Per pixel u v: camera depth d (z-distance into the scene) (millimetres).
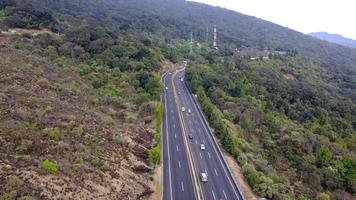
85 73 92312
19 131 42219
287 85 135000
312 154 81500
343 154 85250
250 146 73312
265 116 97438
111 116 65812
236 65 154750
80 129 48969
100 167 43219
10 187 32250
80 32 120938
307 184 67750
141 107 76688
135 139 57250
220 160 60656
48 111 52375
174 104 93812
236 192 50031
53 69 82875
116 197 39688
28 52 91312
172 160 59062
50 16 133500
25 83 63375
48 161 37875
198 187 50375
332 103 126812
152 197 45844
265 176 55594
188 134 72125
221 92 104938
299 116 111500
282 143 83250
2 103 49281
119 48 114375
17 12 125688
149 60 119875
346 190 70750
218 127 72000
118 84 90438
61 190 35438
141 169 49781
